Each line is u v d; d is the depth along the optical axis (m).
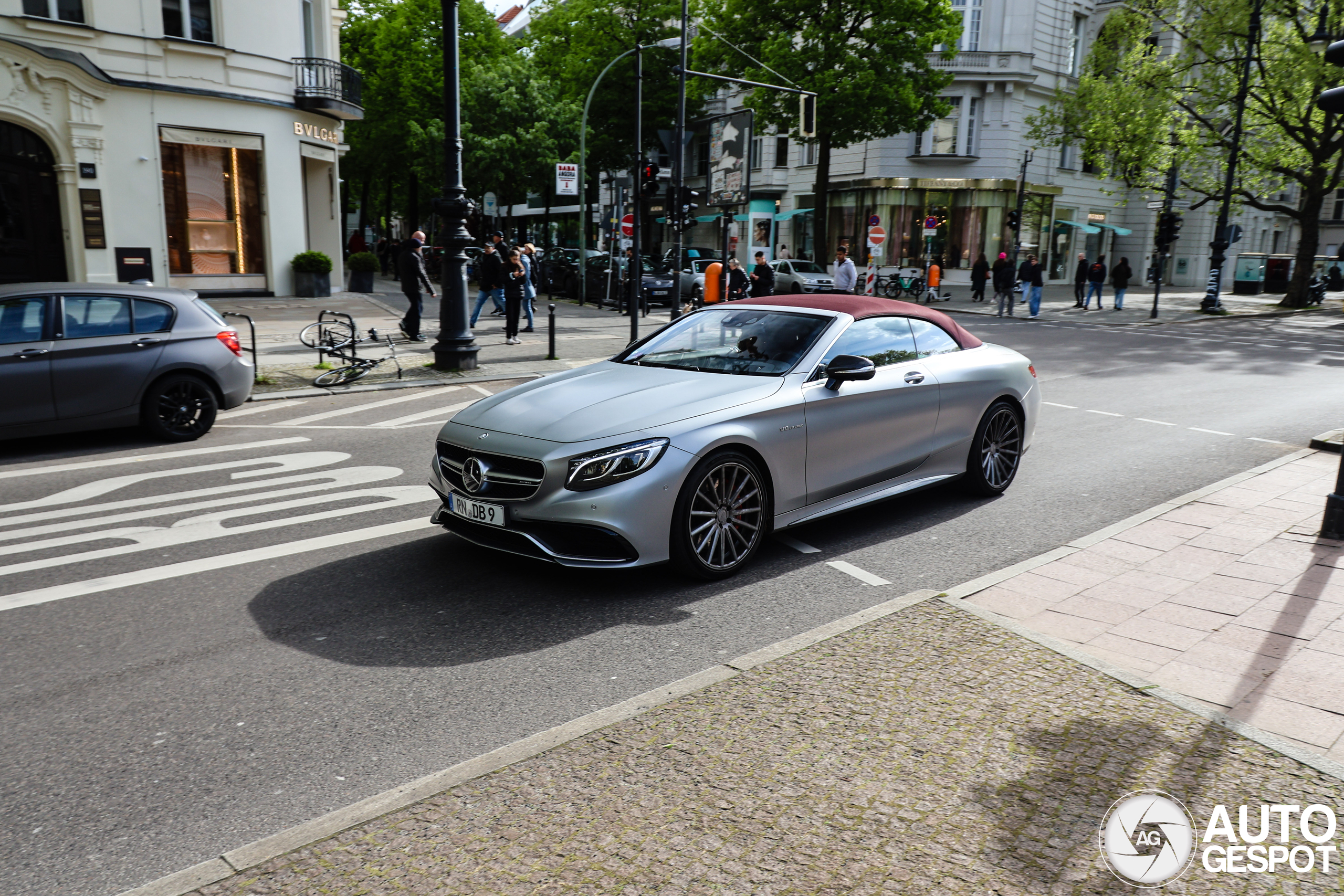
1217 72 29.66
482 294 19.55
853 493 5.83
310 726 3.58
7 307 8.13
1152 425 10.08
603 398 5.21
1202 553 5.39
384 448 8.62
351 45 42.00
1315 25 27.88
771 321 6.07
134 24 20.61
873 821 2.77
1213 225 46.12
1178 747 3.21
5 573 5.29
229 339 9.16
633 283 17.45
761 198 43.78
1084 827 2.75
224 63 22.11
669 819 2.79
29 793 3.14
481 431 5.08
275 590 5.02
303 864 2.61
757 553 5.63
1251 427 9.97
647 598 4.89
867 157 38.75
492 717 3.64
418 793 2.95
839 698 3.56
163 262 21.67
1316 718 3.46
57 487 7.19
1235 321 26.91
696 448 4.88
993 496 6.96
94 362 8.32
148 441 8.88
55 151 19.89
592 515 4.64
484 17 41.72
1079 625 4.36
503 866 2.58
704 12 34.62
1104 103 30.80
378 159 41.12
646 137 40.47
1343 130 28.50
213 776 3.24
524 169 35.00
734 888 2.48
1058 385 13.20
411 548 5.73
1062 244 42.78
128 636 4.42
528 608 4.75
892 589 5.05
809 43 30.48
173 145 21.84
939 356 6.50
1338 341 20.92
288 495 6.95
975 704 3.51
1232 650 4.07
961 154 37.59
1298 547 5.48
